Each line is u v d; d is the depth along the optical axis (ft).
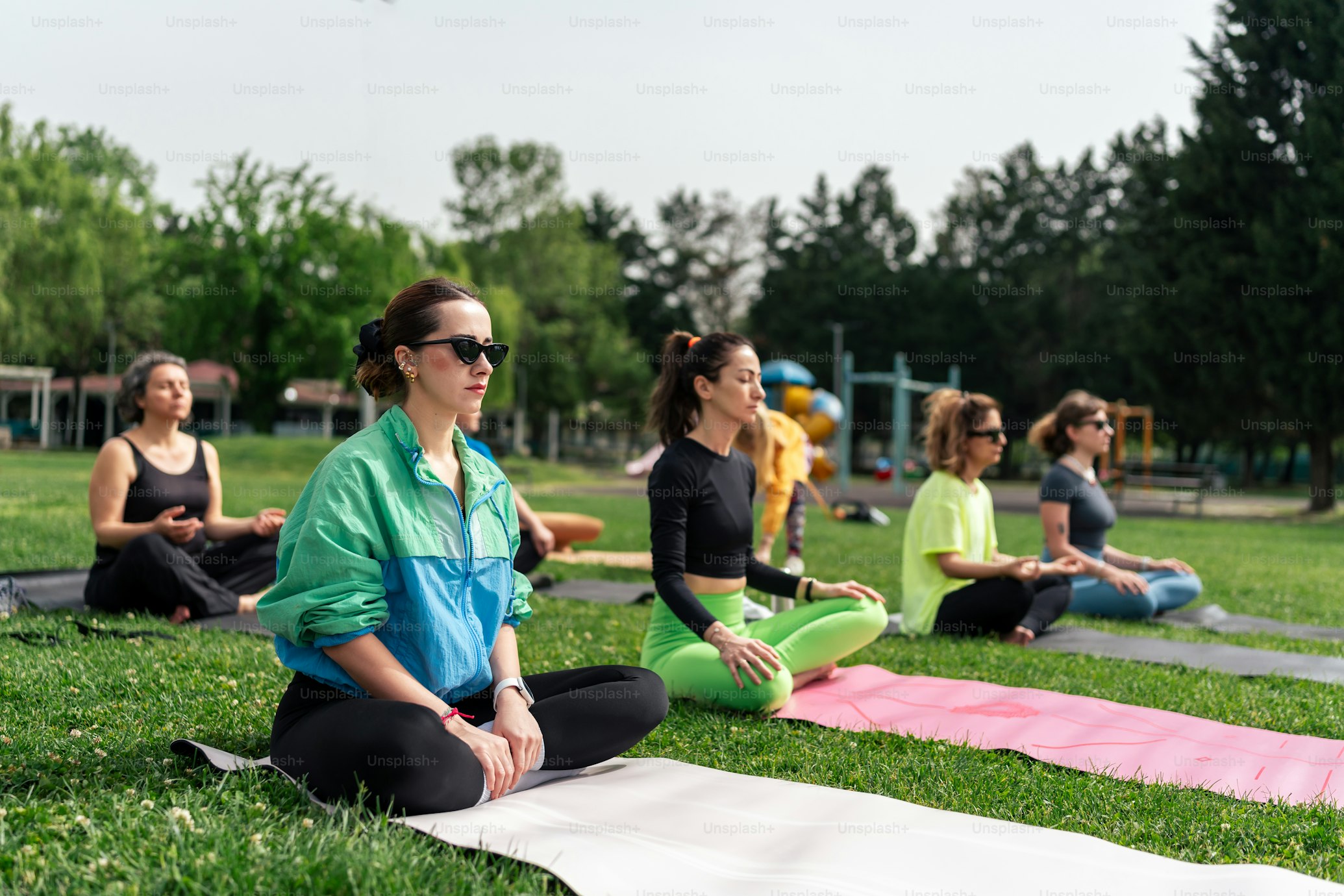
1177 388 79.20
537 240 159.12
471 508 8.31
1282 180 72.28
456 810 7.54
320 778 7.43
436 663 7.93
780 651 12.85
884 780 9.31
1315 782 9.66
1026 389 156.87
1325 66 70.03
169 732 9.46
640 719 8.93
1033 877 6.74
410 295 8.21
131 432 17.66
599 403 196.13
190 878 5.97
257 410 107.14
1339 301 68.44
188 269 110.32
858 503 55.01
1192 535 49.06
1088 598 20.99
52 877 6.03
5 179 120.16
